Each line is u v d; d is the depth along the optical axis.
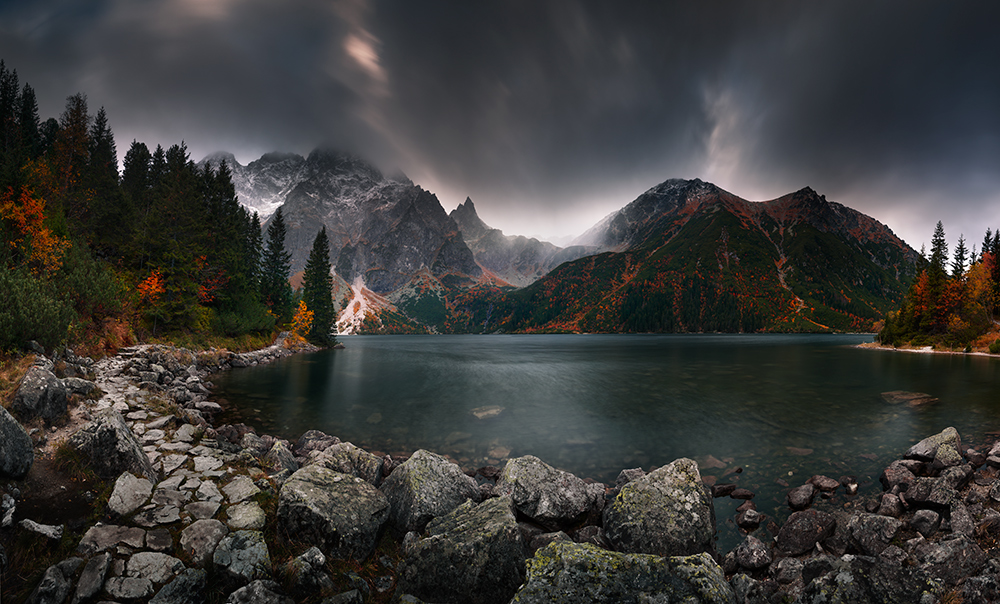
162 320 40.81
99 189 52.81
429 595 6.68
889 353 78.12
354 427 20.50
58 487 7.32
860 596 5.95
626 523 9.05
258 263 74.38
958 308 82.81
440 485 9.97
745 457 16.06
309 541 7.38
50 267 24.81
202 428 14.66
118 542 6.18
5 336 15.39
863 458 15.61
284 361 55.41
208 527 6.86
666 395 31.11
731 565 8.58
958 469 12.28
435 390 33.25
